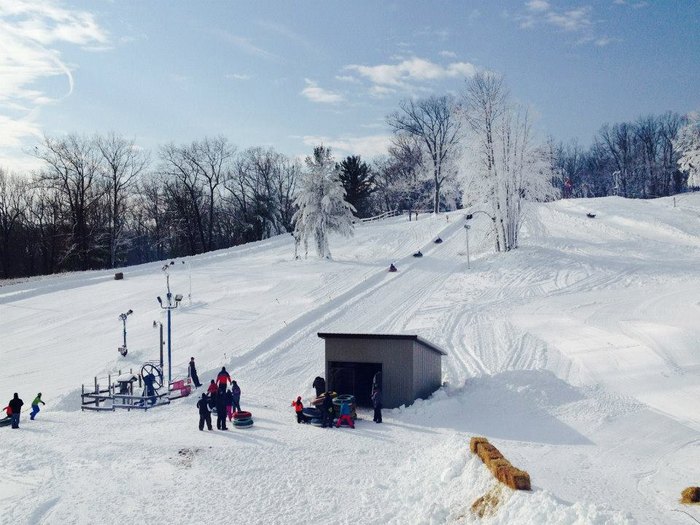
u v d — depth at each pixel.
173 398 27.28
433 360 27.44
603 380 26.47
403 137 124.31
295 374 30.83
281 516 13.22
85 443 19.70
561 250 57.81
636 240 61.16
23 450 18.98
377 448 19.00
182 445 19.23
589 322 36.06
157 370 29.56
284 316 41.56
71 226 83.19
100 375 32.09
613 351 30.00
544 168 59.25
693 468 16.19
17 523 13.15
